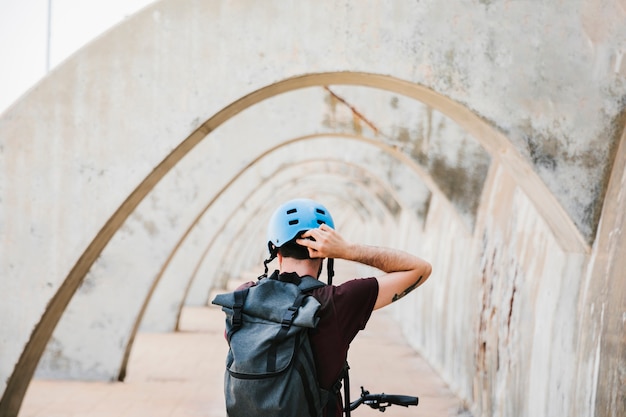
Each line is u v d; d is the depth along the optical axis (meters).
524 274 5.68
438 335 9.49
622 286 3.77
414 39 4.62
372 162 11.27
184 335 11.76
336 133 8.62
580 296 4.40
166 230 8.88
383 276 2.40
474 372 7.16
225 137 9.23
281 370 2.13
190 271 12.04
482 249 7.42
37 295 5.13
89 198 5.10
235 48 4.95
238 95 4.96
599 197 4.33
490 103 4.45
